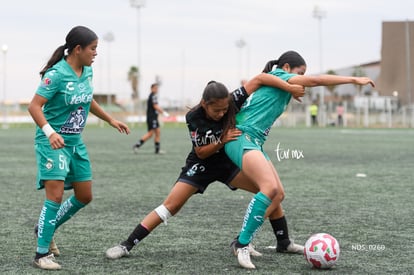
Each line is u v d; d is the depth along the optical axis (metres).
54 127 6.51
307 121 62.47
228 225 8.67
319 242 6.28
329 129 52.62
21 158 20.94
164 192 12.19
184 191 6.74
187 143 30.19
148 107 22.80
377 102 60.44
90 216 9.45
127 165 18.09
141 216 9.46
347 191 12.19
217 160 6.75
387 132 44.81
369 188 12.65
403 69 58.06
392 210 9.90
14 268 6.36
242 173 6.77
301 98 6.68
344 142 30.86
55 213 6.45
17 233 8.16
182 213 9.66
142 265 6.45
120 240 7.71
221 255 6.90
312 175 15.27
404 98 58.72
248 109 6.64
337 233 8.10
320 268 6.30
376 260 6.66
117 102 68.38
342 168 17.14
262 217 6.38
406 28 56.06
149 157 21.17
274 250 7.21
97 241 7.65
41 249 6.41
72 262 6.60
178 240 7.68
